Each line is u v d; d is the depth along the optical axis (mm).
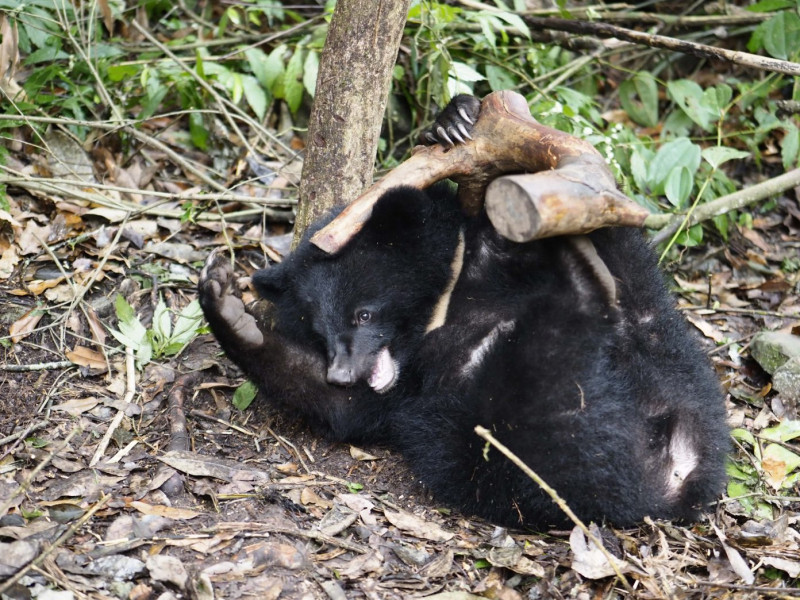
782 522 6109
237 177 9273
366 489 6340
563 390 5922
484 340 6508
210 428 6859
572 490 5871
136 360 7273
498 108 6164
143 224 8578
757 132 9938
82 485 5961
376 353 6684
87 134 9328
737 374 7895
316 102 6984
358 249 6645
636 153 9148
